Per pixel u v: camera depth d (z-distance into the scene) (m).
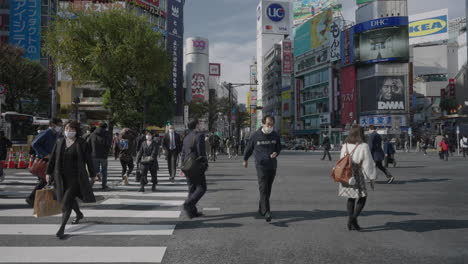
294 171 14.12
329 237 4.45
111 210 6.20
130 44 22.50
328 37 62.47
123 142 10.20
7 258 3.65
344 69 58.22
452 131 40.81
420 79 81.06
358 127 4.79
